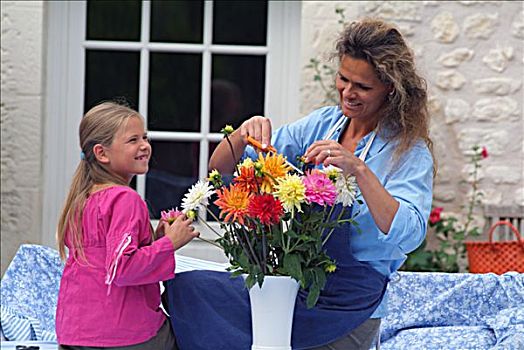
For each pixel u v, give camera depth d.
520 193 6.81
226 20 6.93
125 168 3.68
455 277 5.15
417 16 6.83
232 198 3.30
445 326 5.11
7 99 6.62
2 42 6.62
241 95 6.95
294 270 3.27
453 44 6.84
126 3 6.88
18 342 4.14
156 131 6.94
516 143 6.82
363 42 3.52
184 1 6.91
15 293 5.06
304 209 3.36
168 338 3.61
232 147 3.68
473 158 6.82
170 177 6.96
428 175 3.54
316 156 3.30
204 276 3.63
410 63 3.57
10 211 6.62
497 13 6.84
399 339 5.01
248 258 3.35
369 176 3.28
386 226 3.30
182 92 6.94
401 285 5.14
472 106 6.84
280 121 6.92
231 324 3.56
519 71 6.82
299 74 6.75
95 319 3.48
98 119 3.67
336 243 3.52
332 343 3.59
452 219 6.76
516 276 5.14
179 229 3.50
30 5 6.62
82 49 6.85
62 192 6.83
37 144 6.64
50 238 6.82
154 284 3.62
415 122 3.58
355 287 3.55
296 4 6.89
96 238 3.52
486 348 4.89
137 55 6.91
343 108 3.63
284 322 3.34
